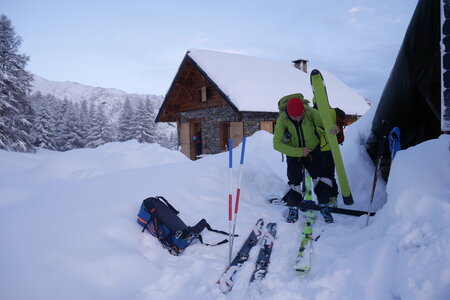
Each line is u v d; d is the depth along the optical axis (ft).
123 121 159.22
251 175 16.25
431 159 8.43
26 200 12.03
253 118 44.86
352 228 9.52
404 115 12.39
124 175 14.01
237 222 11.24
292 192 11.00
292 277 7.88
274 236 9.95
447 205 6.66
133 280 8.14
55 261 8.07
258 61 58.75
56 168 16.90
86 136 151.64
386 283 6.42
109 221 9.81
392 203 7.98
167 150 22.80
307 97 51.60
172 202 11.92
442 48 8.29
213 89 49.16
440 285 5.55
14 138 76.95
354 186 13.60
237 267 8.59
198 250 9.75
